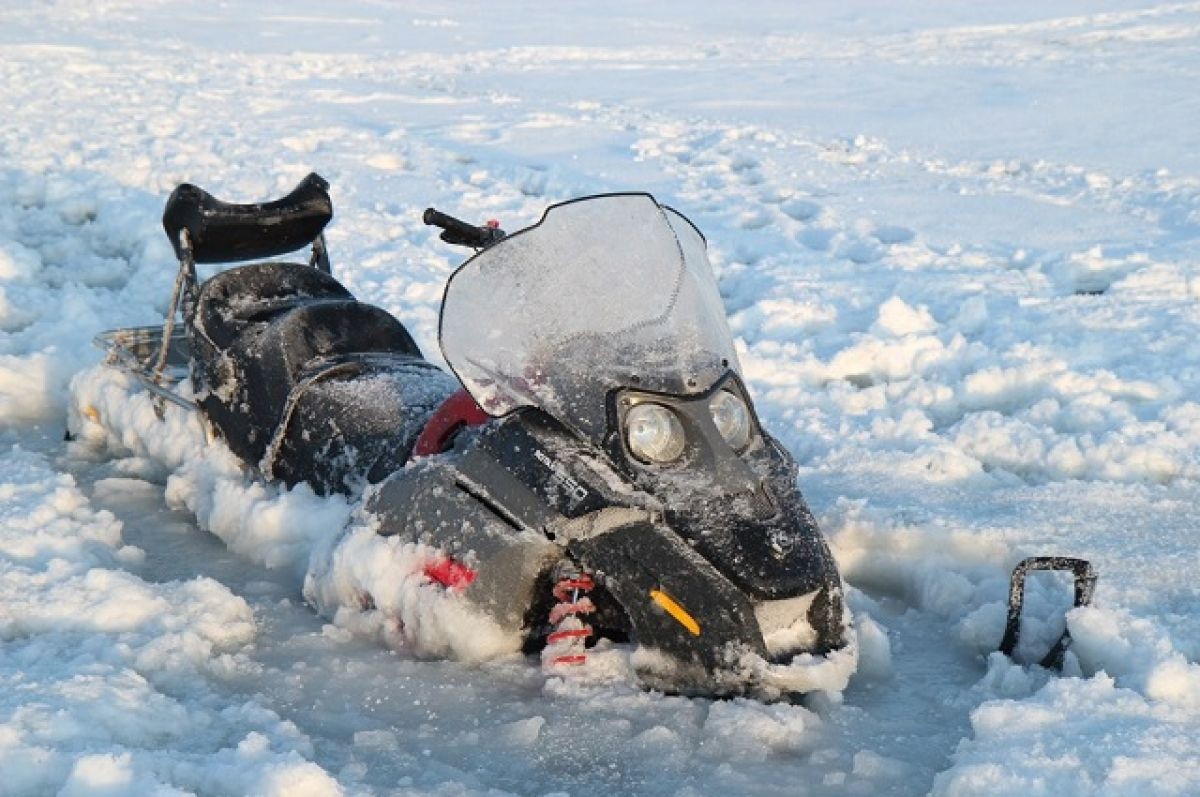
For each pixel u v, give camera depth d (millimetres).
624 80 16141
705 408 3592
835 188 10469
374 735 3426
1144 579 4418
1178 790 3076
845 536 4750
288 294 5203
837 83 15633
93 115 12641
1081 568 3893
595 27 21516
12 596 3953
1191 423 5805
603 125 13039
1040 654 3930
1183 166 10828
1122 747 3215
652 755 3365
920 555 4625
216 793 3027
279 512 4484
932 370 6691
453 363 3764
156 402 5336
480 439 3713
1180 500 5102
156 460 5277
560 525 3523
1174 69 15727
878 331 7148
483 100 14523
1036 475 5547
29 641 3738
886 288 7887
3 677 3434
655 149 11852
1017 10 22312
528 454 3615
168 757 3137
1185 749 3223
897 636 4176
